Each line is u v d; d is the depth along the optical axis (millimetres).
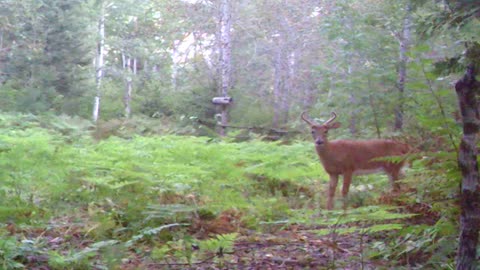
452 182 5402
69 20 26047
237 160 9289
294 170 8898
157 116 22891
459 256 4094
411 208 6074
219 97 19391
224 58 21312
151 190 7566
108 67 35938
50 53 25531
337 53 13938
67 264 4957
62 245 5816
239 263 5465
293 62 26484
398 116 11188
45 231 6273
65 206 7273
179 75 29812
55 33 25766
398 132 10453
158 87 25234
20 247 5145
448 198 5574
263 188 9211
